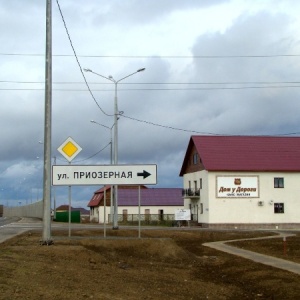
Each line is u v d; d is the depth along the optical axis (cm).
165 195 9531
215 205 5847
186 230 4294
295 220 5978
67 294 1094
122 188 9731
